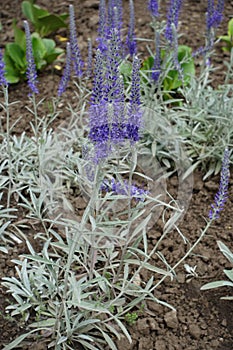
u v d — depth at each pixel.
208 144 1.27
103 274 0.97
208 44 1.29
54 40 1.63
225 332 0.97
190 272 1.05
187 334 0.97
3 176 1.14
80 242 0.95
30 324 0.95
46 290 0.97
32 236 1.11
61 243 0.95
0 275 1.04
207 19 1.27
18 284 0.98
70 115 1.35
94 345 0.94
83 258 1.02
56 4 1.77
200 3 1.78
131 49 1.27
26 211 1.15
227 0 1.77
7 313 0.97
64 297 0.89
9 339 0.95
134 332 0.96
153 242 1.10
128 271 0.99
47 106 1.38
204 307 1.01
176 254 1.08
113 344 0.91
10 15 1.73
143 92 1.37
